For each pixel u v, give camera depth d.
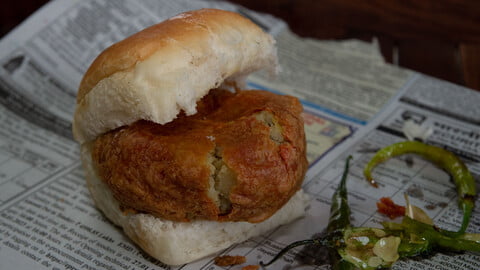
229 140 0.24
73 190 0.29
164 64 0.24
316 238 0.26
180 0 0.37
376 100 0.33
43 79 0.34
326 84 0.34
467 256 0.25
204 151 0.24
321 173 0.29
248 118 0.24
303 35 0.37
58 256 0.25
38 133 0.32
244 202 0.24
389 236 0.25
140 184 0.24
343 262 0.24
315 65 0.35
